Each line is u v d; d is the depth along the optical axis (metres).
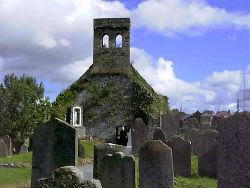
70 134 16.02
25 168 26.08
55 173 10.65
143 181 16.12
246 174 11.30
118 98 50.75
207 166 24.00
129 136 50.22
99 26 52.28
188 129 36.97
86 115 50.75
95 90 51.12
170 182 15.98
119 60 51.69
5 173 22.91
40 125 16.47
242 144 11.43
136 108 50.16
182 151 24.19
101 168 17.38
